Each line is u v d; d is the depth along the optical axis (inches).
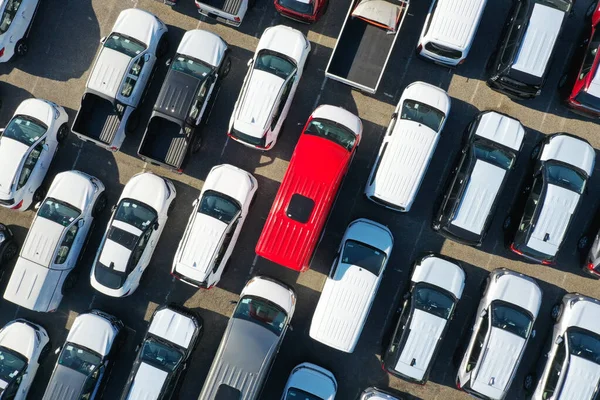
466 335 731.4
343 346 703.1
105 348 734.5
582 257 742.5
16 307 797.2
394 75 763.4
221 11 737.0
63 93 801.6
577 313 703.7
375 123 763.4
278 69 715.4
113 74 724.0
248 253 773.9
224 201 722.2
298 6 724.0
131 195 741.3
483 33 756.6
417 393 757.9
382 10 717.9
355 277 703.1
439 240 756.0
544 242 692.1
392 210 741.3
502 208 754.8
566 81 735.1
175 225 780.6
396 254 761.0
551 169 701.3
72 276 770.8
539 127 753.0
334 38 768.3
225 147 780.0
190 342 725.3
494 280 714.2
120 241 725.9
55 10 804.0
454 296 705.0
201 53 729.6
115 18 796.6
